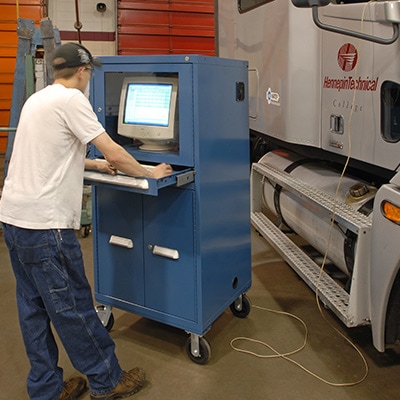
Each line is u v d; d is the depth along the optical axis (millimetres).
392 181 2035
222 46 4457
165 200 2396
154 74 2391
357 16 2320
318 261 3398
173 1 8117
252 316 3023
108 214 2607
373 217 2115
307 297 3283
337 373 2422
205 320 2465
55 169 1902
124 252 2613
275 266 3811
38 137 1882
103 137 1928
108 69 2408
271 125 3344
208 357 2488
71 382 2295
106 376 2156
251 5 3617
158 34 8164
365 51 2303
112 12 7926
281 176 3334
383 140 2246
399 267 2006
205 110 2271
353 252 2449
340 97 2557
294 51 2889
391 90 2160
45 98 1914
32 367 2098
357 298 2271
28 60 4199
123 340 2756
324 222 2801
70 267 1963
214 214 2451
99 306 2854
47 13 7801
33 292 2051
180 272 2441
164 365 2514
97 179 2143
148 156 2428
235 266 2762
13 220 1912
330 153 2867
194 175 2289
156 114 2338
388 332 2199
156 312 2584
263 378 2393
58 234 1908
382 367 2467
